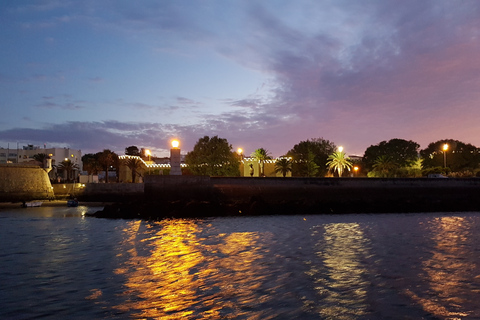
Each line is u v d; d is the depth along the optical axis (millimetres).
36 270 14078
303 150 96500
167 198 40750
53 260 16047
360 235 23094
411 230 25812
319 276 12547
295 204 41375
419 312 9172
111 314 9141
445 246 18641
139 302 10023
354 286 11336
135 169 87250
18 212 51188
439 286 11312
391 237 22125
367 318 8805
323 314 9039
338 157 91625
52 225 33062
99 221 36281
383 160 95188
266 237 22344
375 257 15766
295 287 11258
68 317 8977
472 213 42125
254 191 44531
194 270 13609
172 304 9820
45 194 73562
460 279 12094
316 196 46125
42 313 9273
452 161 94312
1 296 10703
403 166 100375
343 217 37219
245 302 9922
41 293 10969
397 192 47438
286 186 45562
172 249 18406
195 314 9078
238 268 13844
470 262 14688
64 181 90250
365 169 105812
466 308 9438
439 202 45406
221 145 78812
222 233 24562
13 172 71562
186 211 37656
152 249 18547
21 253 17984
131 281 12172
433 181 48125
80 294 10812
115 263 15156
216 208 38750
